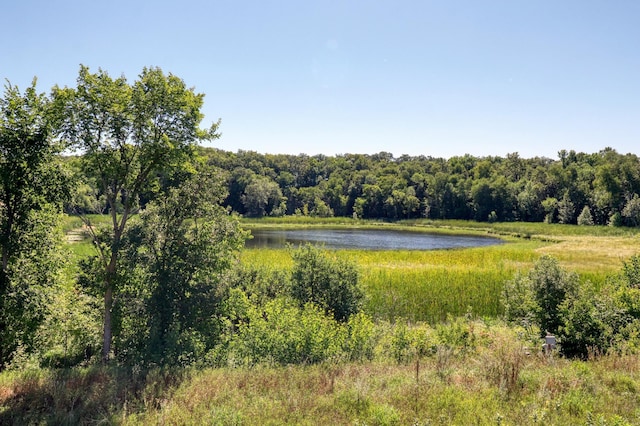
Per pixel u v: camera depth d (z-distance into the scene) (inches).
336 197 5027.1
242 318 653.3
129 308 524.4
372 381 342.3
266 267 909.2
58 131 486.0
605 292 581.9
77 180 509.4
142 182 538.3
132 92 500.7
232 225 583.2
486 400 288.2
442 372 362.0
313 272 689.6
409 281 973.8
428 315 776.3
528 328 519.2
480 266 1398.9
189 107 520.4
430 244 2472.9
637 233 2871.6
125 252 512.7
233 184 4549.7
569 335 463.8
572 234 3038.9
